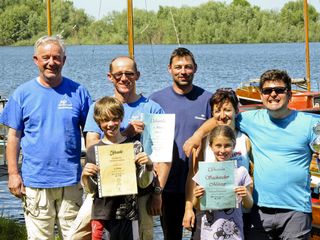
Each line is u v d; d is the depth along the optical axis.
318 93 15.80
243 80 42.66
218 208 4.50
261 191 4.68
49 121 4.81
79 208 4.92
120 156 4.32
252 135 4.71
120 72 4.72
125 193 4.32
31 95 4.81
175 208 5.27
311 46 85.31
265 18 84.06
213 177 4.49
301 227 4.64
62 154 4.82
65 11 59.06
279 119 4.64
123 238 4.42
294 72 46.78
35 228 4.88
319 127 4.58
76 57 68.38
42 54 4.75
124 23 64.88
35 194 4.83
